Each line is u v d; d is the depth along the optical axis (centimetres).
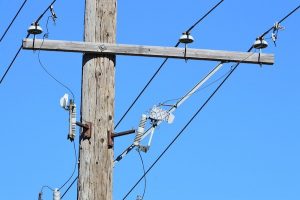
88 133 1027
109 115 1042
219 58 1090
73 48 1058
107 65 1062
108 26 1080
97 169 1013
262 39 1092
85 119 1038
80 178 1015
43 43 1061
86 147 1024
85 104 1045
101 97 1045
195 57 1084
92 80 1052
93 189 1003
